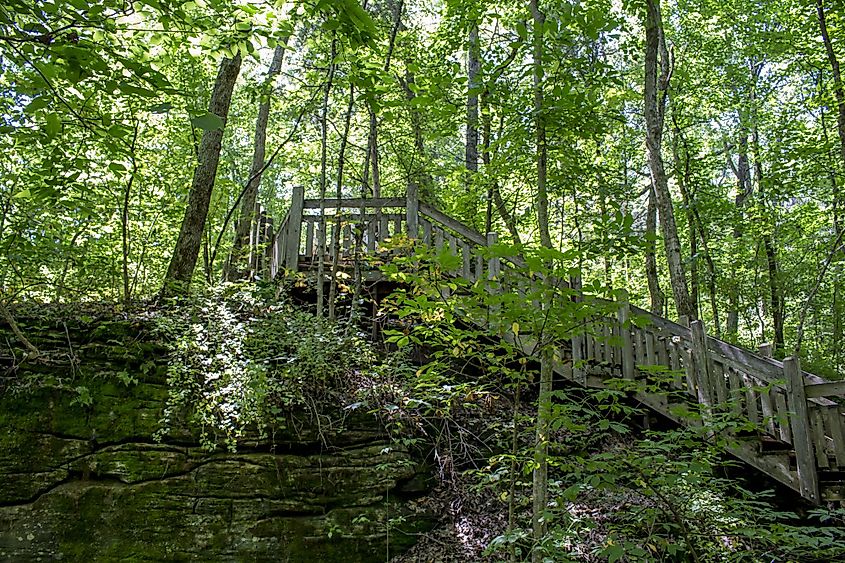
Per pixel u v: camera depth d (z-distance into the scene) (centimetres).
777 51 1384
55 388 660
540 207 583
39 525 600
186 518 630
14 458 621
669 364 805
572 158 625
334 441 704
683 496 524
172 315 756
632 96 1009
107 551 603
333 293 851
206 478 653
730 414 509
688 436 473
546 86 607
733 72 1533
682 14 1530
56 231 769
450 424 760
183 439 668
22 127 512
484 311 466
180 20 452
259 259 1143
